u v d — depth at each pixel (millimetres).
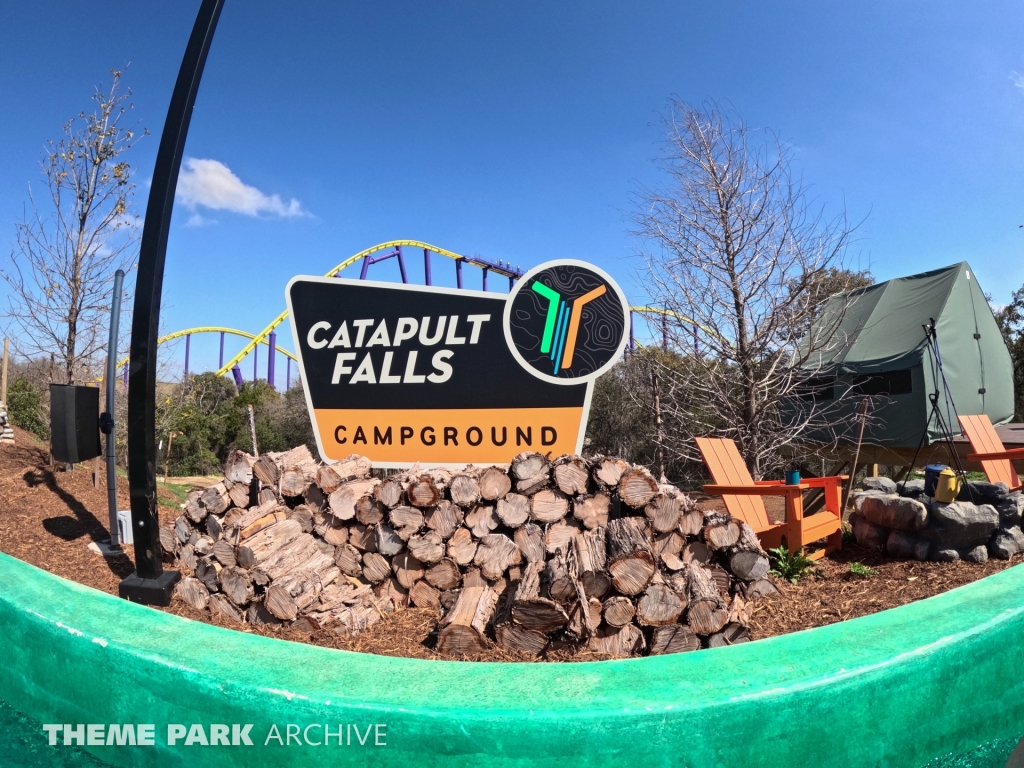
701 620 3773
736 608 4164
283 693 2092
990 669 2514
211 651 2432
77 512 6625
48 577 3379
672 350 9664
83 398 4926
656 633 3793
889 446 10719
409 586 4746
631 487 4625
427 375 6090
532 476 4711
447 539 4715
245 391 32969
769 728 2014
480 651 3795
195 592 4559
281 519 4988
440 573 4645
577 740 1898
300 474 5176
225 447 25688
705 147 8852
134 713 2445
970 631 2463
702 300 8930
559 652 3770
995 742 2535
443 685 2096
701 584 4047
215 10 4625
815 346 9648
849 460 11414
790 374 8852
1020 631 2652
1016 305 23750
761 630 4141
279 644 2500
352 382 6281
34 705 2859
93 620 2775
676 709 1939
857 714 2143
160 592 4480
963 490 5977
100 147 9172
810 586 5023
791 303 8672
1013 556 5266
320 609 4234
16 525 6027
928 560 5375
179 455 22938
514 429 5898
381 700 2012
